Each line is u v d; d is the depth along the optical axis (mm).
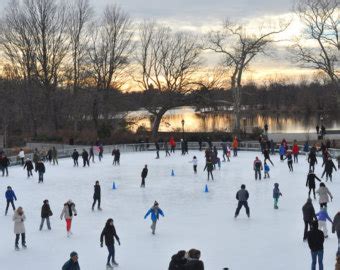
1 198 29375
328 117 125938
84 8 72125
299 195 28172
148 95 64438
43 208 22031
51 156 45125
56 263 17812
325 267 16500
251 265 17047
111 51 67750
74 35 72000
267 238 20141
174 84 63625
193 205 26500
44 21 69938
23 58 71062
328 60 53938
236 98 61781
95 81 68375
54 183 34219
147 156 49750
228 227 21938
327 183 31266
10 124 77500
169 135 60938
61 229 22234
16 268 17375
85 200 28297
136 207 26312
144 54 64438
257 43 60469
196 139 58781
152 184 33062
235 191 29938
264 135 54500
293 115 137500
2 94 74625
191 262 11953
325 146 43375
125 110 66938
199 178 35031
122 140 57969
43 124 76500
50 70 71500
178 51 63625
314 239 15297
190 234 21016
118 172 38781
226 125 100125
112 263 17328
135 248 19281
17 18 70438
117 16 68375
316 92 137250
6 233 21859
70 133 62469
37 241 20484
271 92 152750
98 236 21031
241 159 45250
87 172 39094
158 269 16969
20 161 44812
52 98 71062
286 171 36969
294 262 17250
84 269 17141
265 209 25094
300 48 54531
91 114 68875
